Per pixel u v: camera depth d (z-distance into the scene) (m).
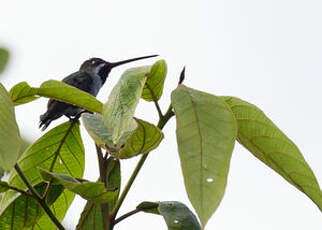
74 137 5.13
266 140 4.27
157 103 4.32
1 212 4.64
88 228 4.83
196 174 3.03
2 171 3.92
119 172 4.96
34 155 5.04
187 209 4.26
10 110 3.26
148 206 4.32
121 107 3.57
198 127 3.25
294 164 4.21
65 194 5.14
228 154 3.13
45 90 4.51
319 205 4.16
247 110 4.27
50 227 5.11
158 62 4.12
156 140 3.87
